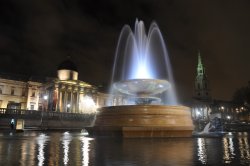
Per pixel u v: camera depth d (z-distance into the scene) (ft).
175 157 24.02
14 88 223.30
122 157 23.94
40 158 23.34
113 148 31.40
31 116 145.48
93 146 33.99
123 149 30.30
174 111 53.52
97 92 259.19
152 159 22.74
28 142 41.42
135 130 49.39
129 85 63.00
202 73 393.91
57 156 24.63
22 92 227.81
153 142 40.24
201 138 54.13
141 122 50.44
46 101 228.63
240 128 183.01
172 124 51.80
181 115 54.44
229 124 186.09
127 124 50.78
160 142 40.29
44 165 19.70
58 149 30.53
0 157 23.99
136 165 19.71
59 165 19.72
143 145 35.19
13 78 225.97
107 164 20.17
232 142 45.14
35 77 241.96
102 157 23.94
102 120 55.31
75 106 232.12
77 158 23.34
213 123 110.52
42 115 150.71
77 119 164.86
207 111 343.46
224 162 21.36
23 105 224.53
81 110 231.50
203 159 22.91
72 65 250.57
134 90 64.44
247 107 288.51
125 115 51.83
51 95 219.41
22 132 88.74
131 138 47.65
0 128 116.16
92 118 174.29
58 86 217.97
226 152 28.43
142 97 64.90
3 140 46.78
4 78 218.38
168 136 51.37
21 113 145.59
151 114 51.44
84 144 37.19
